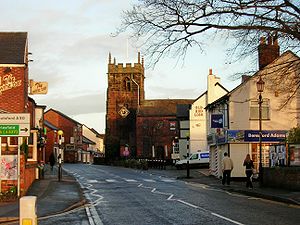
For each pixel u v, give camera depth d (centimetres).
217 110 4097
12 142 2497
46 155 8625
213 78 5628
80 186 2962
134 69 9769
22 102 2964
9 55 3002
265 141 3597
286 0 1568
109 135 9575
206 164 5522
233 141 3588
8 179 2175
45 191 2511
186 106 7369
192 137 6519
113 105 9738
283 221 1395
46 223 1447
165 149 7788
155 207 1823
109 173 4853
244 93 3659
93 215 1625
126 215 1600
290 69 2025
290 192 2292
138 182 3453
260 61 3372
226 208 1764
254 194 2294
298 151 2480
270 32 1639
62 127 10506
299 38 1591
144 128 8750
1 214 1611
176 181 3572
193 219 1466
